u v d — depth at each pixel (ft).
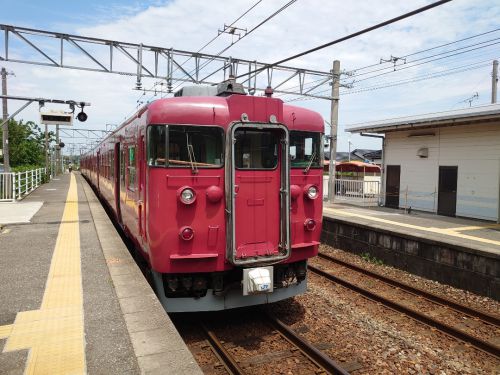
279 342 17.79
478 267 26.12
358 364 15.94
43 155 148.15
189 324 19.70
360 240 37.19
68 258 22.22
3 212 41.01
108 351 11.73
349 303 23.36
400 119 47.32
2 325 13.47
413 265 31.19
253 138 17.78
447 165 45.34
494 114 36.65
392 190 53.36
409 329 20.08
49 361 11.13
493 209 40.22
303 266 20.03
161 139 16.56
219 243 17.16
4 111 63.87
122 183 28.30
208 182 16.99
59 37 42.68
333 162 57.77
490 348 17.67
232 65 50.16
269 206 18.10
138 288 17.16
